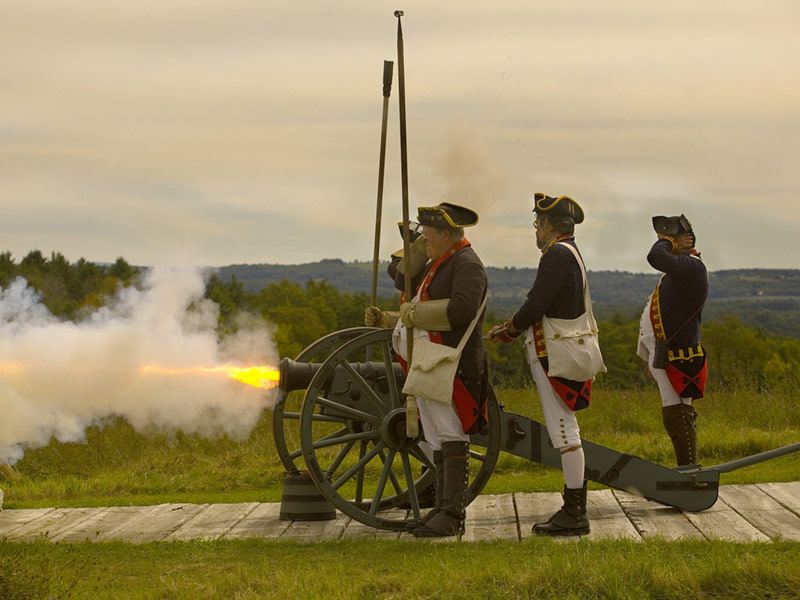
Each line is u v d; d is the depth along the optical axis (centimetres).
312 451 883
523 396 1831
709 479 905
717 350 9712
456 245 862
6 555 784
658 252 964
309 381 952
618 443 1345
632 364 8475
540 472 1212
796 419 1562
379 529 902
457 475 859
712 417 1588
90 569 752
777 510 905
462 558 739
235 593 665
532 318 847
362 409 922
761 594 600
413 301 860
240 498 1111
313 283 12031
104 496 1188
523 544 782
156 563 776
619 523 875
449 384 837
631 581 625
